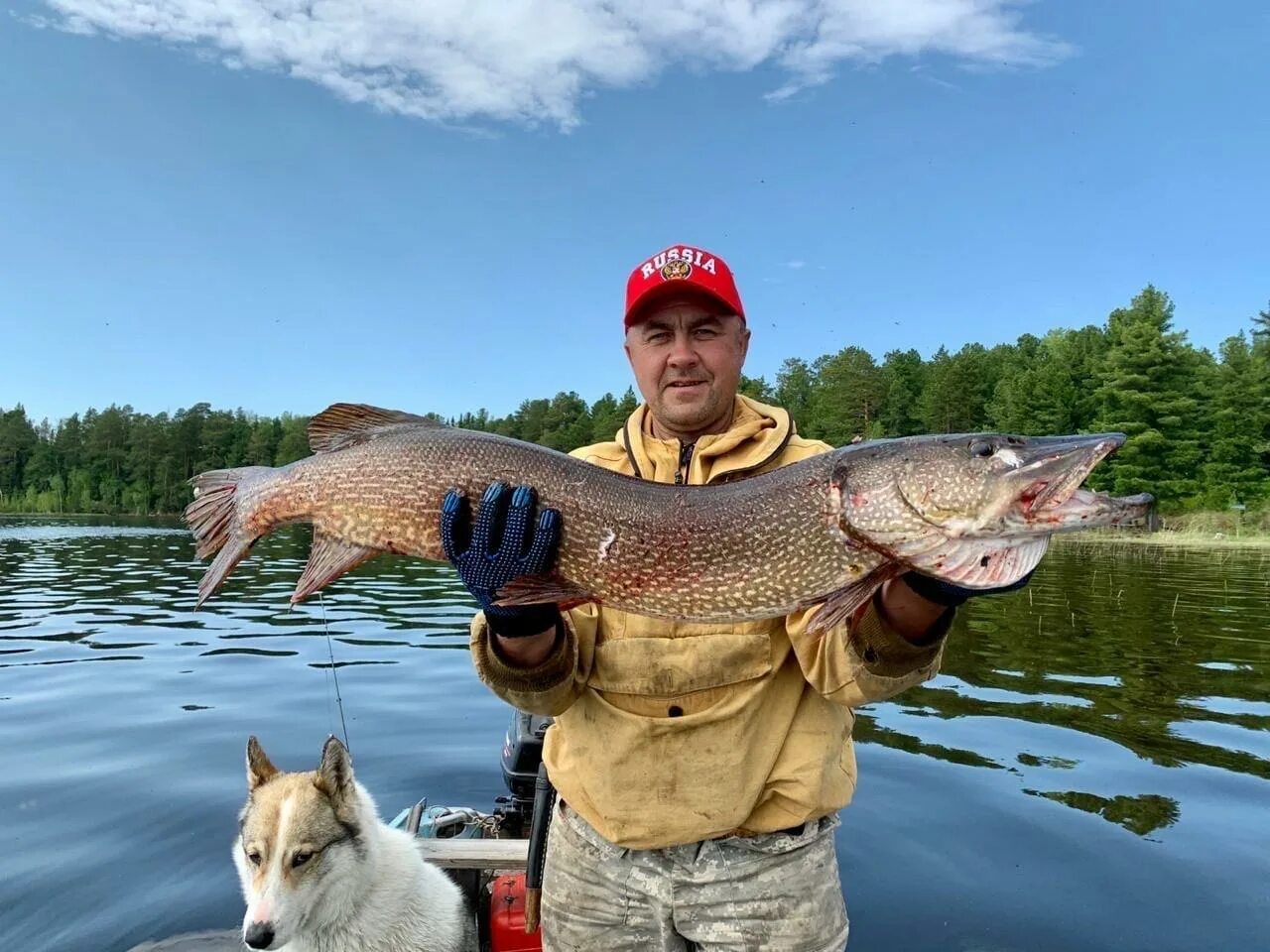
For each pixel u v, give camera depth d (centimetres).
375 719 820
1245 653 1132
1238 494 4828
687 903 270
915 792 614
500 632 265
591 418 8112
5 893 472
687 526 284
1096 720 809
